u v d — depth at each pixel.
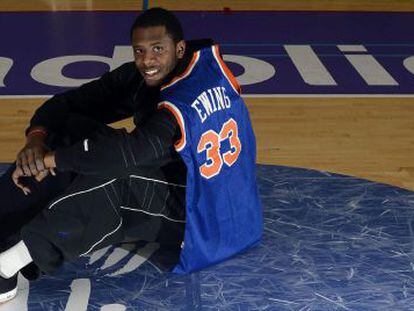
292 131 4.98
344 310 3.04
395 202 3.92
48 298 3.10
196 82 3.00
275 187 4.06
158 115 2.90
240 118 3.19
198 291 3.15
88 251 3.04
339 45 6.83
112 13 7.65
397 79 6.02
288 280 3.23
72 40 6.80
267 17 7.63
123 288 3.17
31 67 6.11
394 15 7.81
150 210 3.10
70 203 2.95
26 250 2.96
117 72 3.26
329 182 4.13
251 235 3.38
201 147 2.98
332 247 3.48
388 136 4.95
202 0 8.14
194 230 3.09
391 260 3.39
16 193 3.10
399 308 3.06
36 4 7.89
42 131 3.11
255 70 6.13
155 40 2.92
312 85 5.84
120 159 2.82
